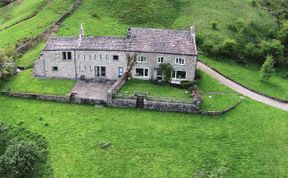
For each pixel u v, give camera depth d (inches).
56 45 3644.2
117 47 3563.0
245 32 4874.5
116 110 3243.1
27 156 2682.1
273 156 2778.1
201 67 3996.1
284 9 5807.1
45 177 2669.8
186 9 5231.3
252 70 4274.1
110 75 3666.3
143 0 5132.9
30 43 4256.9
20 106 3324.3
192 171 2645.2
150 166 2684.5
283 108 3371.1
